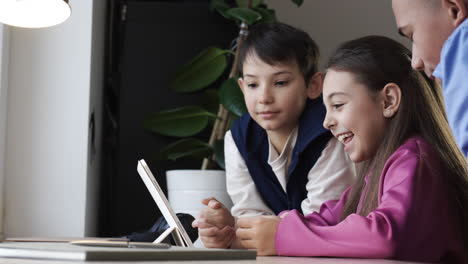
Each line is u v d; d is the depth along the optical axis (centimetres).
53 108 168
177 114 207
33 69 168
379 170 93
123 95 215
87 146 168
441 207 85
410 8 75
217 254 52
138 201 212
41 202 166
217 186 186
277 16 277
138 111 215
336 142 145
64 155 168
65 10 117
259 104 148
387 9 277
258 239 81
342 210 109
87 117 169
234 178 160
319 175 144
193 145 207
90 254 44
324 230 79
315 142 145
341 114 100
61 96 169
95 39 185
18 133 167
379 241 77
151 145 214
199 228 102
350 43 103
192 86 214
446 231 85
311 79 152
